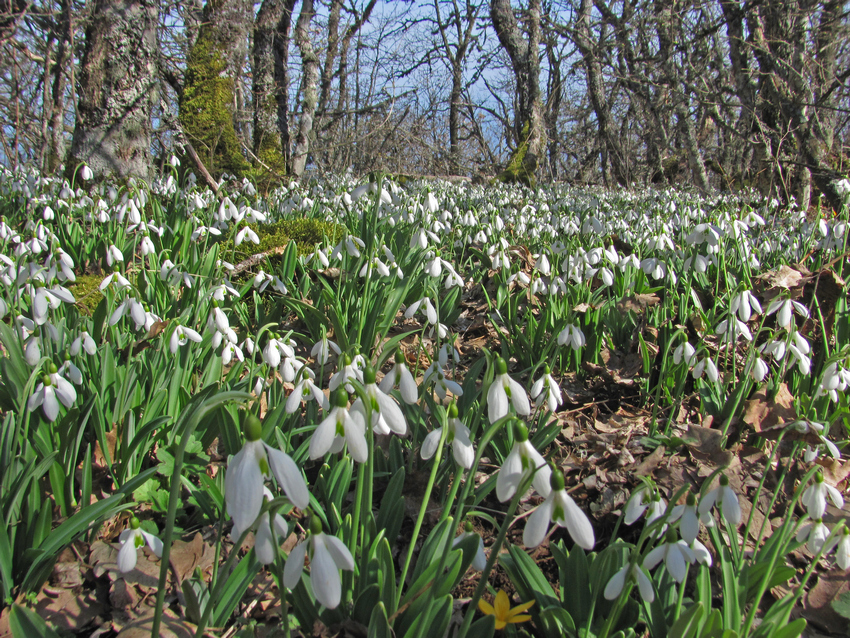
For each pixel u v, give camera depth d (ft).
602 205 27.78
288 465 3.43
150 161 26.63
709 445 8.28
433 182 37.01
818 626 5.88
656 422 9.09
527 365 11.37
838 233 13.02
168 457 7.41
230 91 30.22
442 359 8.02
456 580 4.84
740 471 7.88
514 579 5.63
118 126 25.05
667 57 36.60
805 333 11.17
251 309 13.99
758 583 5.60
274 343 7.45
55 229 17.79
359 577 5.28
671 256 14.97
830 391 7.89
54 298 8.15
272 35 38.58
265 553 3.83
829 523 7.09
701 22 37.93
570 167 78.69
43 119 29.22
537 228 20.39
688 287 11.91
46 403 6.21
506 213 23.71
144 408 7.65
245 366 10.14
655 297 12.44
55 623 5.59
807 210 28.40
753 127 35.37
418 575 5.28
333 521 6.12
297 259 14.85
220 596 5.32
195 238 13.07
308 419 8.36
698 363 8.15
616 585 4.32
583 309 10.97
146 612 5.74
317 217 21.22
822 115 33.17
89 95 24.75
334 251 11.27
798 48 32.22
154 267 12.71
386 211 21.06
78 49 27.68
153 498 7.19
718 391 9.30
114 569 6.10
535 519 3.73
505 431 8.04
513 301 13.01
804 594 6.13
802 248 17.16
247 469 3.43
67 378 7.26
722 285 14.10
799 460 7.83
